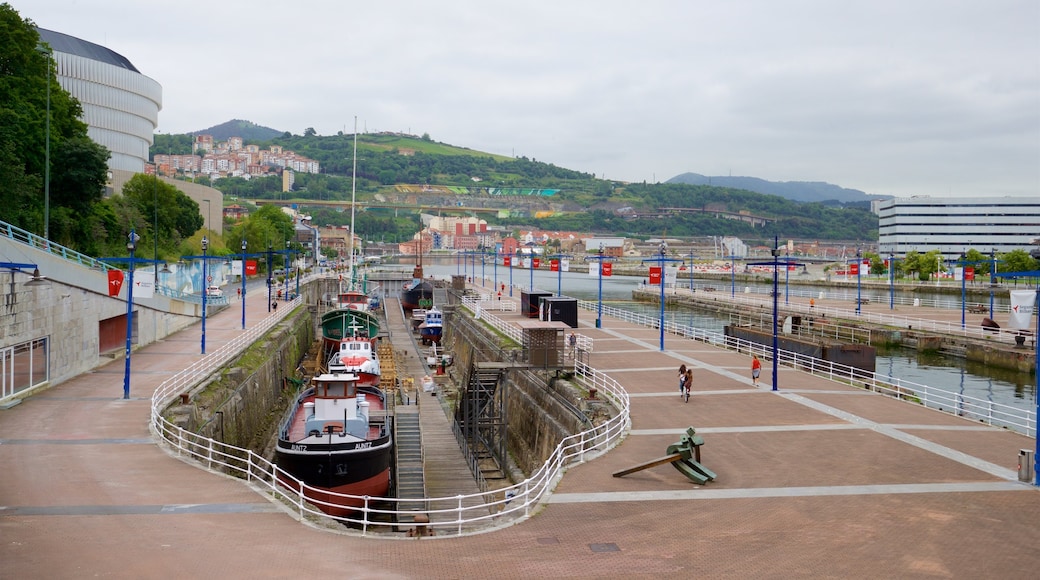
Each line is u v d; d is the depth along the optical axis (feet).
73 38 521.65
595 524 79.71
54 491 85.15
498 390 205.98
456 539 75.77
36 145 240.53
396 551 71.82
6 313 127.24
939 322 312.29
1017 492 88.43
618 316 319.68
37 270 129.80
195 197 549.54
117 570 64.03
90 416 121.49
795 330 267.18
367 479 119.85
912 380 241.14
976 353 265.13
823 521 79.41
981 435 115.85
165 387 139.54
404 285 560.20
